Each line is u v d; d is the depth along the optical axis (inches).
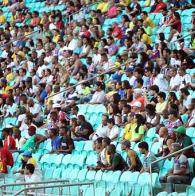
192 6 2837.1
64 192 1904.5
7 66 3186.5
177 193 1774.1
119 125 2276.1
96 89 2539.4
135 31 2783.0
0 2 3688.5
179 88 2317.9
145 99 2281.0
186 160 1863.9
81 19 3070.9
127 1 3065.9
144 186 1841.8
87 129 2362.2
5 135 2519.7
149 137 2150.6
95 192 1908.2
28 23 3447.3
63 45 3004.4
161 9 2898.6
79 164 2267.5
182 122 2132.1
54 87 2731.3
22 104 2741.1
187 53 2513.5
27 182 1947.6
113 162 2057.1
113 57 2753.4
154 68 2428.6
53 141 2365.9
